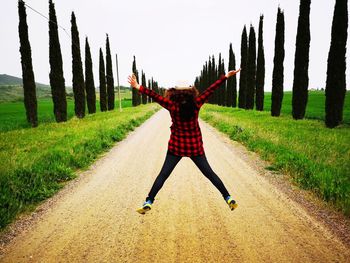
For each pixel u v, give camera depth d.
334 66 17.73
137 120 23.70
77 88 29.06
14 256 3.28
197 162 3.38
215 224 4.08
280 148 9.22
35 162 7.34
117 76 38.84
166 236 3.72
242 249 3.36
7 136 14.85
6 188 5.19
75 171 7.58
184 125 3.23
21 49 21.11
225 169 7.52
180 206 4.84
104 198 5.33
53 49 24.03
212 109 41.59
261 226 3.98
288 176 6.74
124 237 3.71
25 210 4.75
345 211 4.34
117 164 8.36
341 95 17.72
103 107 44.38
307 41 22.28
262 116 26.03
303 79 22.41
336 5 17.95
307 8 22.14
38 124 23.25
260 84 34.56
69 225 4.12
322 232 3.76
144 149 10.88
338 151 9.01
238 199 5.15
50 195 5.53
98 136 12.48
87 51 37.38
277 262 3.07
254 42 36.75
